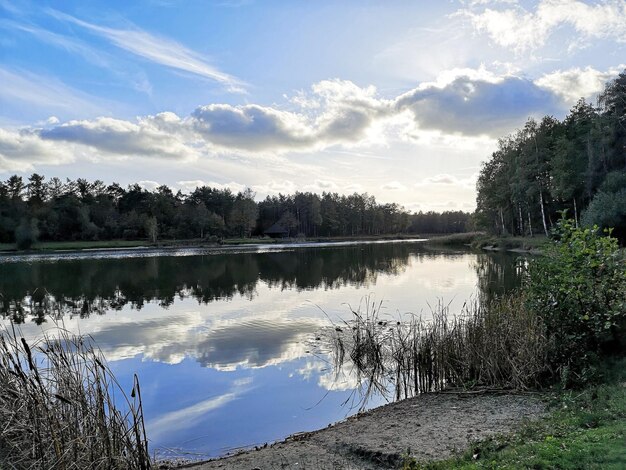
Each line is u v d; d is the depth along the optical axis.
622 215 37.91
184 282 32.94
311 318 19.16
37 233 81.06
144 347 14.78
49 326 18.17
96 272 40.34
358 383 11.28
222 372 12.16
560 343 9.02
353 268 40.91
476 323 11.21
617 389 7.43
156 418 9.24
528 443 5.82
